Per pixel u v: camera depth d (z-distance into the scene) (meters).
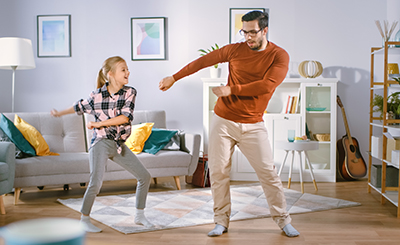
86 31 4.94
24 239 0.35
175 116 4.96
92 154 2.58
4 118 3.66
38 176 3.51
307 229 2.70
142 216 2.74
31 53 4.35
